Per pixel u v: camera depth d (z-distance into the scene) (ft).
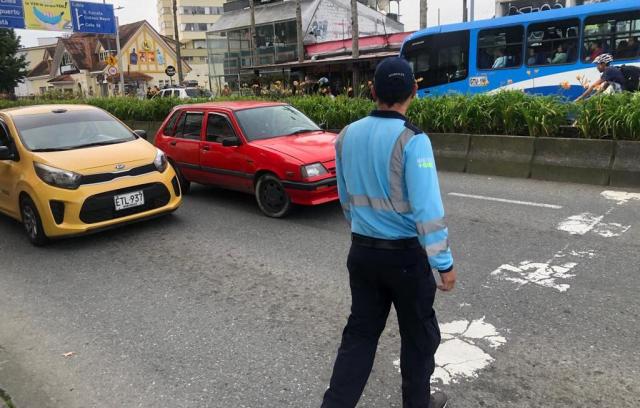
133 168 22.07
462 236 19.86
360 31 139.95
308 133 26.37
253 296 15.69
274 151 23.72
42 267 19.25
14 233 23.98
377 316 8.87
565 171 28.25
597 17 44.42
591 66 45.14
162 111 55.31
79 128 24.21
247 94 59.72
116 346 13.16
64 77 210.79
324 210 25.21
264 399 10.69
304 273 17.26
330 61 96.27
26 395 11.30
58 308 15.62
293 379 11.32
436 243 7.69
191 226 23.62
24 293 16.90
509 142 30.50
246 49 136.26
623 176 26.22
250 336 13.28
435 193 7.74
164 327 14.02
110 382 11.60
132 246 21.12
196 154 27.84
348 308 14.61
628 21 42.98
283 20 126.82
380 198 8.14
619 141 26.35
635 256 16.74
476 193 26.73
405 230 8.13
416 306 8.42
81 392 11.30
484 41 51.42
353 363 8.79
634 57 43.04
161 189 22.80
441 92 54.60
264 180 24.36
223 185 27.07
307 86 66.85
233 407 10.50
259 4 137.90
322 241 20.52
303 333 13.29
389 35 103.30
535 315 13.33
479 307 13.94
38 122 23.88
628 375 10.66
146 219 22.75
